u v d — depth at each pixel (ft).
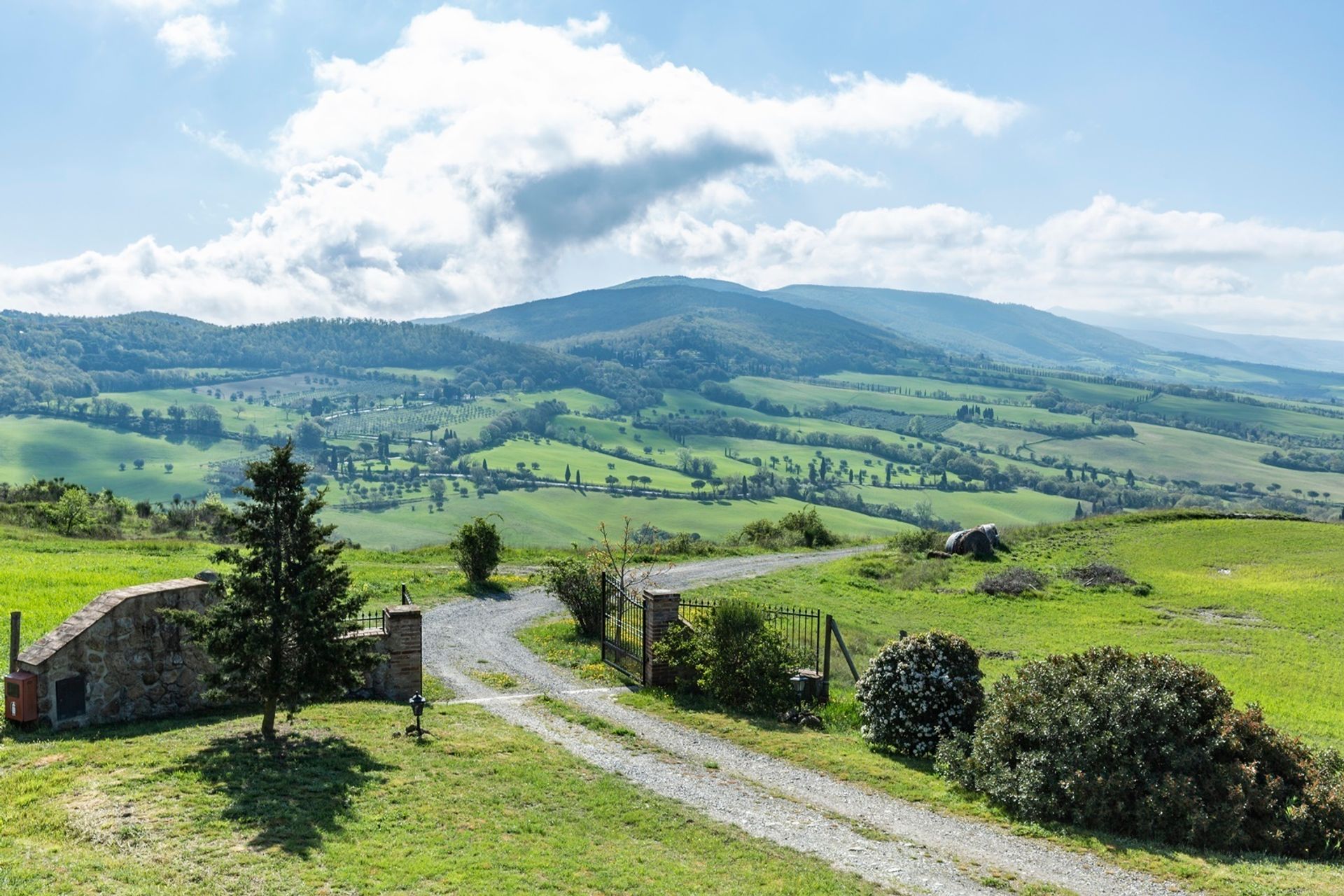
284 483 47.09
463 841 38.32
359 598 48.91
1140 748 47.26
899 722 59.06
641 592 76.84
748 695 68.39
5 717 47.16
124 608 51.08
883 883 38.50
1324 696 97.25
